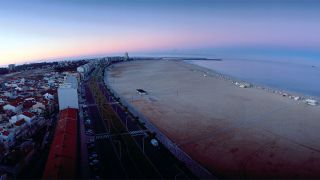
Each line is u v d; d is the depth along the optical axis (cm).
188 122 9994
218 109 12000
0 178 5728
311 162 6756
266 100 14000
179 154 7112
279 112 11538
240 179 5903
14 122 8856
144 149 7331
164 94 15888
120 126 9312
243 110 11825
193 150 7444
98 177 5809
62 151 6169
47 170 5441
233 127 9412
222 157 7012
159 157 6856
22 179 5875
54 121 9988
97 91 16362
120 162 6544
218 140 8181
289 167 6494
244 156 7075
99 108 12012
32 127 9019
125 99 14412
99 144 7706
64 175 5209
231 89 17600
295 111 11750
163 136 8438
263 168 6431
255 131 8994
